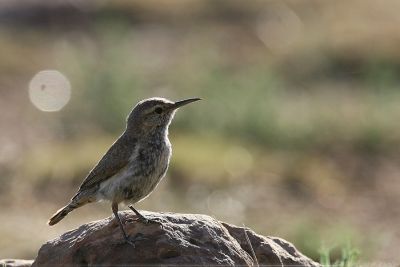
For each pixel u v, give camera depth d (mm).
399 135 23750
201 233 8516
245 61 32500
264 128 23625
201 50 32500
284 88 29312
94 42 35312
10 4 39906
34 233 17344
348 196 20297
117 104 24797
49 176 21062
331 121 24312
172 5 40344
